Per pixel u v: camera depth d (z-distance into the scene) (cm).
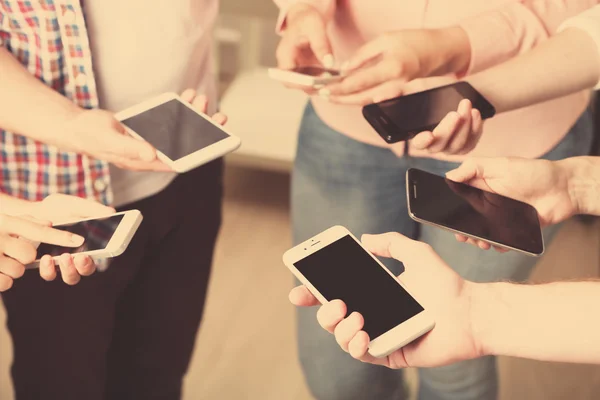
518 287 86
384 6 128
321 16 124
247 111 219
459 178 105
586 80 119
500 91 117
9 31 103
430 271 90
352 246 94
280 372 183
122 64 112
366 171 139
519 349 83
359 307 87
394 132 109
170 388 154
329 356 153
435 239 140
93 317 124
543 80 117
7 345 186
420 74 118
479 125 107
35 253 93
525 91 117
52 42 104
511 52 124
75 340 124
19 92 101
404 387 165
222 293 204
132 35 110
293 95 227
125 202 122
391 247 93
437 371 148
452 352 85
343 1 131
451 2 125
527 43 125
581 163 109
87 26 106
